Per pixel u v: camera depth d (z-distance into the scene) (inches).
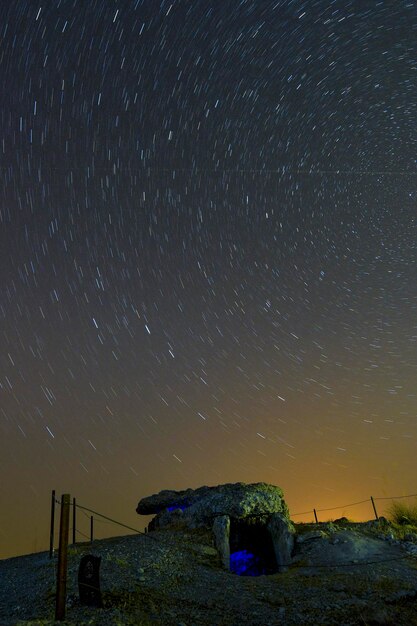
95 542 682.2
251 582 519.2
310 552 631.8
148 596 437.4
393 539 665.6
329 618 403.2
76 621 348.8
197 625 379.9
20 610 393.7
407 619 411.8
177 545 632.4
